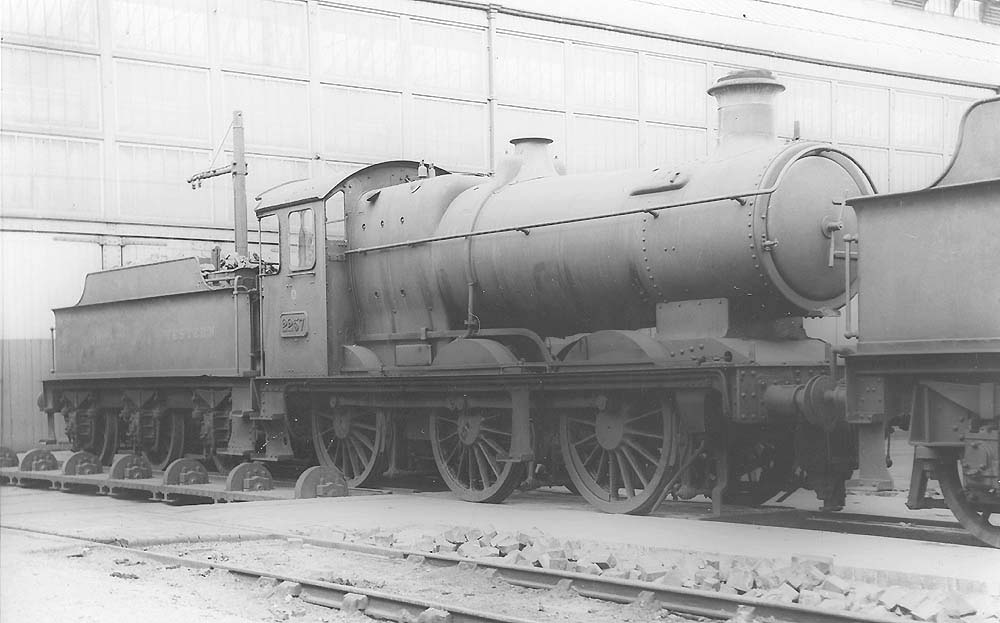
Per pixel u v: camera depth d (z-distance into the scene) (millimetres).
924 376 8992
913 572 7500
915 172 24844
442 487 14961
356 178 15367
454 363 13156
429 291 13945
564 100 26641
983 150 8766
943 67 24484
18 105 22469
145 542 10172
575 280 12250
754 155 10922
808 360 11133
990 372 8500
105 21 23078
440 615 6703
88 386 20250
